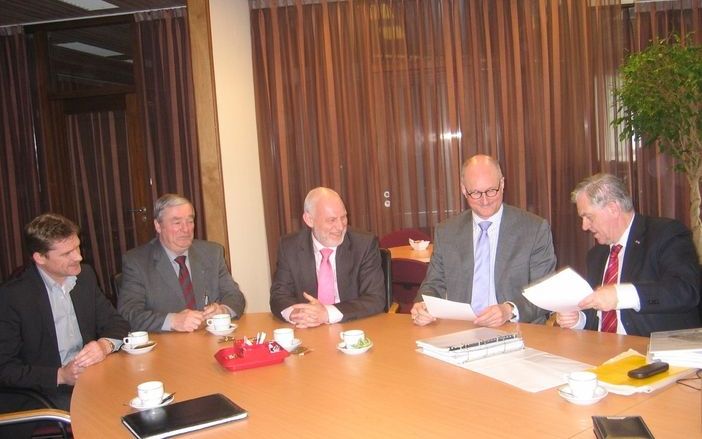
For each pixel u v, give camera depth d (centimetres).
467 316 211
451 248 262
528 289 200
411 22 533
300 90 538
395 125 536
